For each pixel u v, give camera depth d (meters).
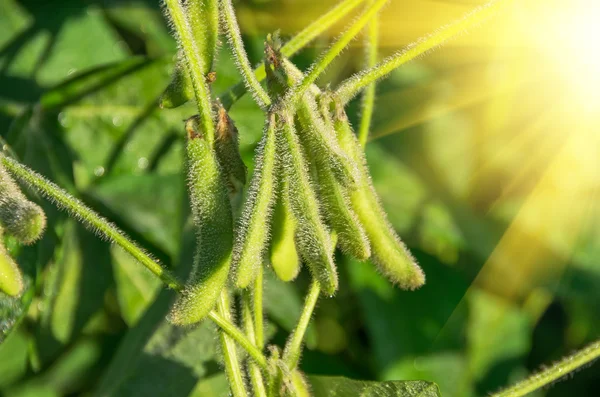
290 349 0.40
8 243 0.42
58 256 0.47
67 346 0.49
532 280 0.53
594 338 0.54
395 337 0.51
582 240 0.54
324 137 0.36
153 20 0.51
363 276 0.51
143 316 0.47
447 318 0.52
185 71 0.37
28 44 0.50
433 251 0.53
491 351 0.52
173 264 0.48
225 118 0.37
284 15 0.51
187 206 0.48
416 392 0.41
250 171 0.49
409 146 0.53
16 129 0.47
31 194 0.45
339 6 0.41
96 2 0.51
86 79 0.49
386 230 0.38
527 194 0.54
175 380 0.45
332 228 0.37
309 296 0.40
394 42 0.52
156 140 0.50
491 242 0.53
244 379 0.41
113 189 0.49
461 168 0.53
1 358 0.47
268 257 0.38
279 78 0.37
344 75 0.52
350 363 0.52
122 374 0.46
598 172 0.55
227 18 0.37
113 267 0.49
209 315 0.39
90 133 0.49
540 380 0.41
